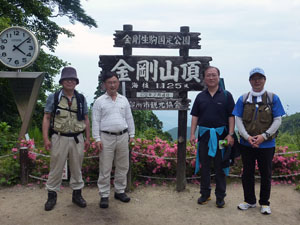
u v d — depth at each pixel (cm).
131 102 379
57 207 330
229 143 325
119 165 343
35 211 319
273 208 339
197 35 382
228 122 335
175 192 392
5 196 365
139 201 357
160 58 379
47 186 325
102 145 324
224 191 336
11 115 1088
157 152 462
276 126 296
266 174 312
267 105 301
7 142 558
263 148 306
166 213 322
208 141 330
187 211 328
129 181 388
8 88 993
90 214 314
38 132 708
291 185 432
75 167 323
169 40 378
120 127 325
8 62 535
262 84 305
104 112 322
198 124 341
